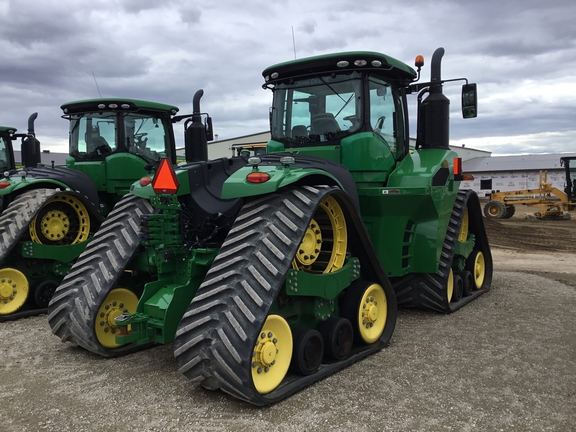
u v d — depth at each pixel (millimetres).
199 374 3193
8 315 5684
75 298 4137
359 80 4918
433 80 5973
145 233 3896
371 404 3332
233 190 3568
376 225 5098
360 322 4359
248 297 3209
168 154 7992
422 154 5695
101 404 3320
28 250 5887
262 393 3312
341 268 4141
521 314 5797
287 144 5266
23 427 2996
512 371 3957
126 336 3627
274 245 3420
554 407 3305
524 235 15359
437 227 5402
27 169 6676
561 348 4531
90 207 6434
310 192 3736
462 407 3293
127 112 7414
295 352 3641
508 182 50500
